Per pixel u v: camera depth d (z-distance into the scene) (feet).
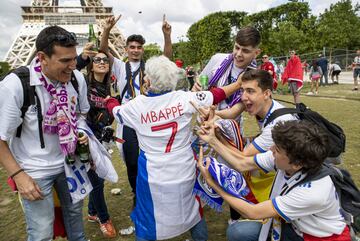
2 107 7.30
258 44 11.03
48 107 7.95
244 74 9.00
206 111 8.41
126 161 12.54
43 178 8.18
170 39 13.56
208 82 12.13
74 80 8.53
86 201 15.43
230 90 9.17
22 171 7.62
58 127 8.02
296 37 96.53
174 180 8.16
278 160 6.97
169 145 8.11
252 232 8.54
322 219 6.92
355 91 48.14
